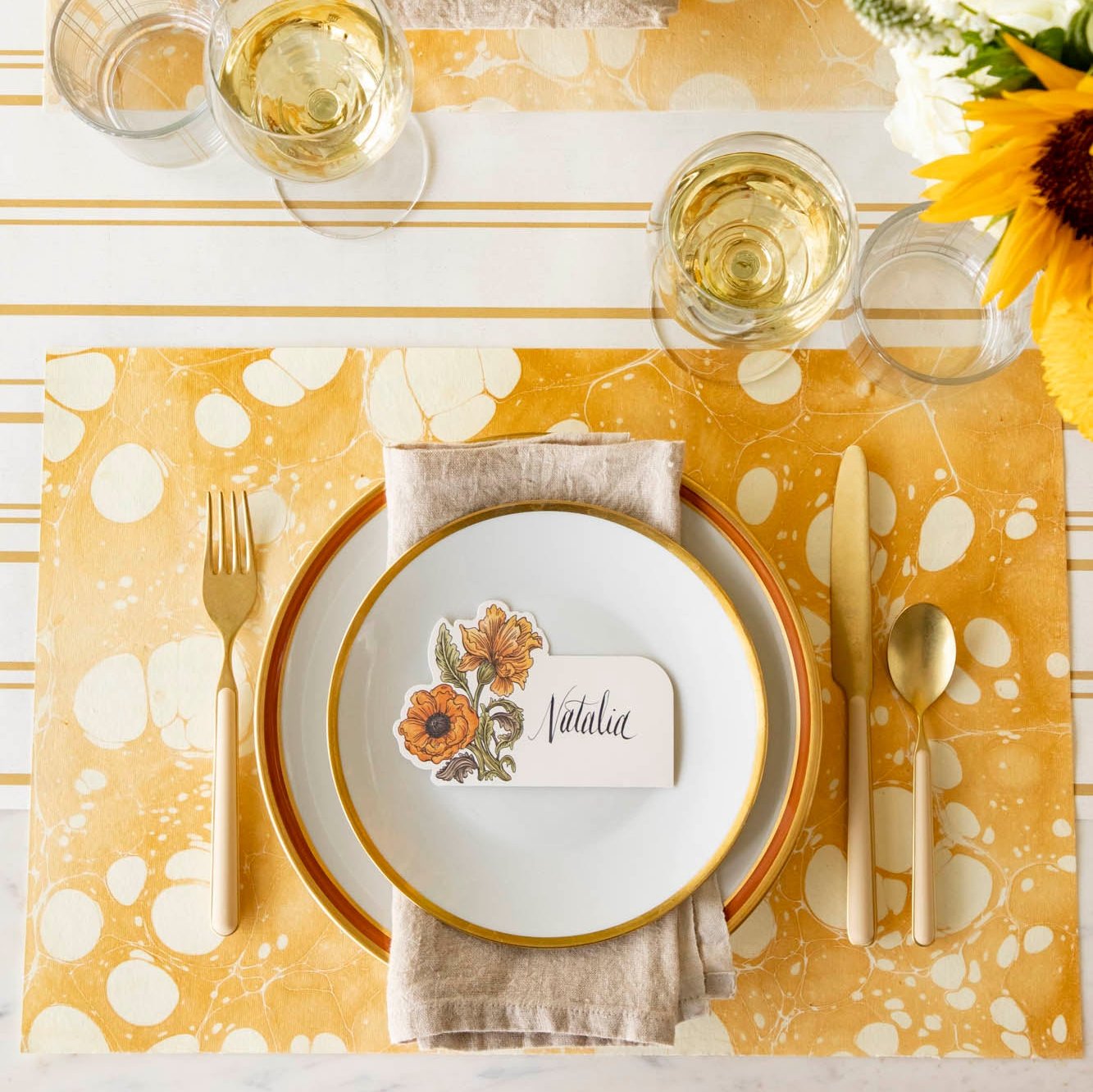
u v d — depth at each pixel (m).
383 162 0.70
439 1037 0.58
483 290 0.70
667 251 0.61
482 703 0.59
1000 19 0.40
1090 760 0.67
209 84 0.57
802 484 0.68
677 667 0.60
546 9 0.67
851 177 0.70
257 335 0.69
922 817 0.64
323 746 0.60
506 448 0.61
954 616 0.68
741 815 0.57
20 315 0.69
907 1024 0.65
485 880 0.58
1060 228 0.41
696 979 0.57
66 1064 0.66
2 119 0.70
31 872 0.65
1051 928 0.66
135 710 0.67
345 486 0.69
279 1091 0.66
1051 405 0.69
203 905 0.65
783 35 0.70
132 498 0.68
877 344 0.68
